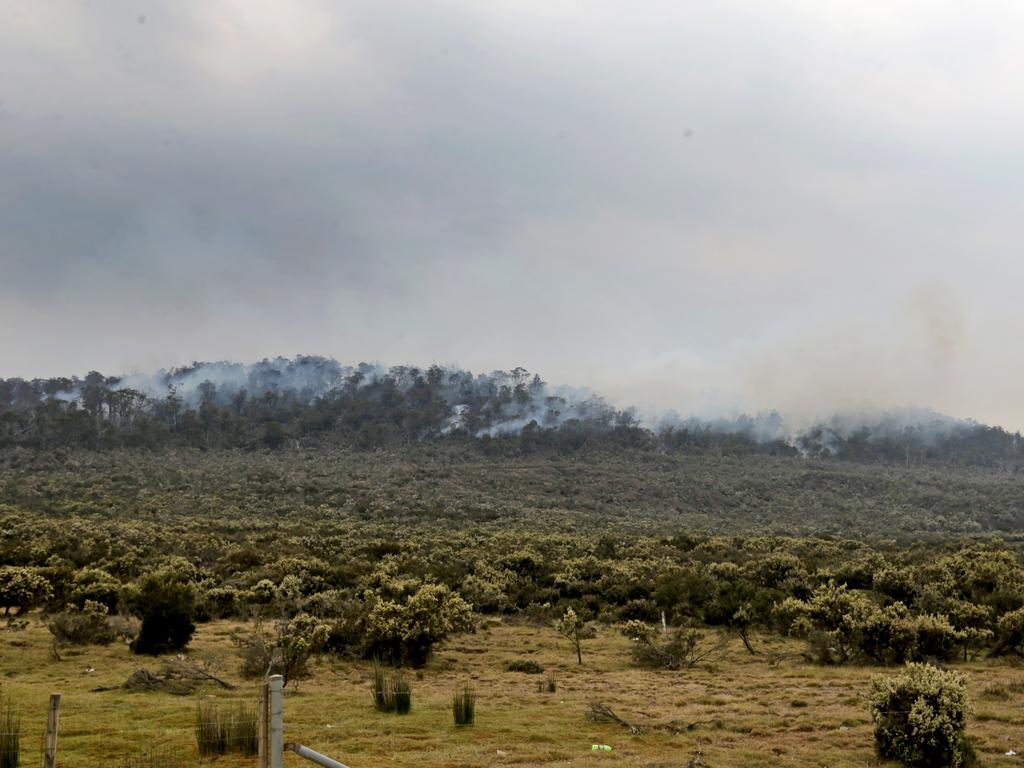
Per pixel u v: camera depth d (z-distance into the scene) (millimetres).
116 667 31859
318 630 34156
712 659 37156
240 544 85125
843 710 24344
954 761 18078
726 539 100688
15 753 16500
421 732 21000
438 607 36000
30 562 65562
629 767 17734
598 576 66625
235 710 21500
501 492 163500
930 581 56031
